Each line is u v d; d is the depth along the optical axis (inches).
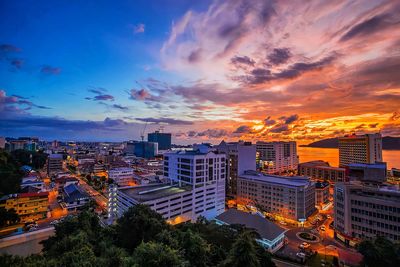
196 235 2370.8
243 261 1967.3
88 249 2020.2
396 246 2524.6
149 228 2642.7
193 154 5388.8
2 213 4318.4
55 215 5349.4
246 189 6097.4
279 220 5231.3
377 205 3659.0
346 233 3959.2
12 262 1825.8
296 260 3334.2
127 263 1750.7
